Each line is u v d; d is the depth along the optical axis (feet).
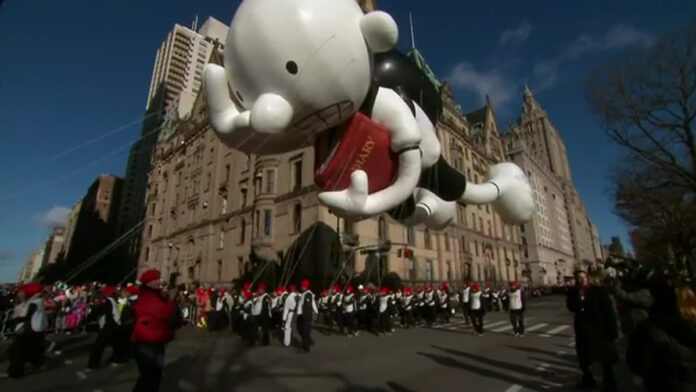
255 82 13.35
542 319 58.80
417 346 33.71
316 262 71.26
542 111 387.34
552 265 272.10
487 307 77.82
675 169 61.77
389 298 46.09
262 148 15.69
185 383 21.47
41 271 300.20
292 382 21.29
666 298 9.66
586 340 17.35
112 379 22.58
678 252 75.66
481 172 151.64
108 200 343.67
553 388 18.71
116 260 225.15
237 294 53.11
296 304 36.22
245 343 37.29
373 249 64.90
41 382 21.94
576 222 376.27
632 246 128.26
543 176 302.86
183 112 213.87
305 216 78.59
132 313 28.37
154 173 170.30
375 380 21.30
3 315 40.86
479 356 28.02
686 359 8.75
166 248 140.05
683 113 57.26
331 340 39.27
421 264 97.04
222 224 107.96
